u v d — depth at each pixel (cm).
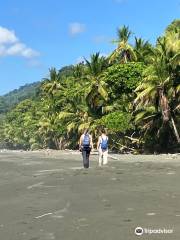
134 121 5444
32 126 12950
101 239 952
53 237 986
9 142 17112
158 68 4806
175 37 5053
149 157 4056
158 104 4912
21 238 984
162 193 1562
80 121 7594
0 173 2756
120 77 5741
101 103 6569
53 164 3547
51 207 1362
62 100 8688
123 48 6650
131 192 1619
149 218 1138
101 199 1480
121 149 6062
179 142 4841
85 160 2786
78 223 1118
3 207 1391
